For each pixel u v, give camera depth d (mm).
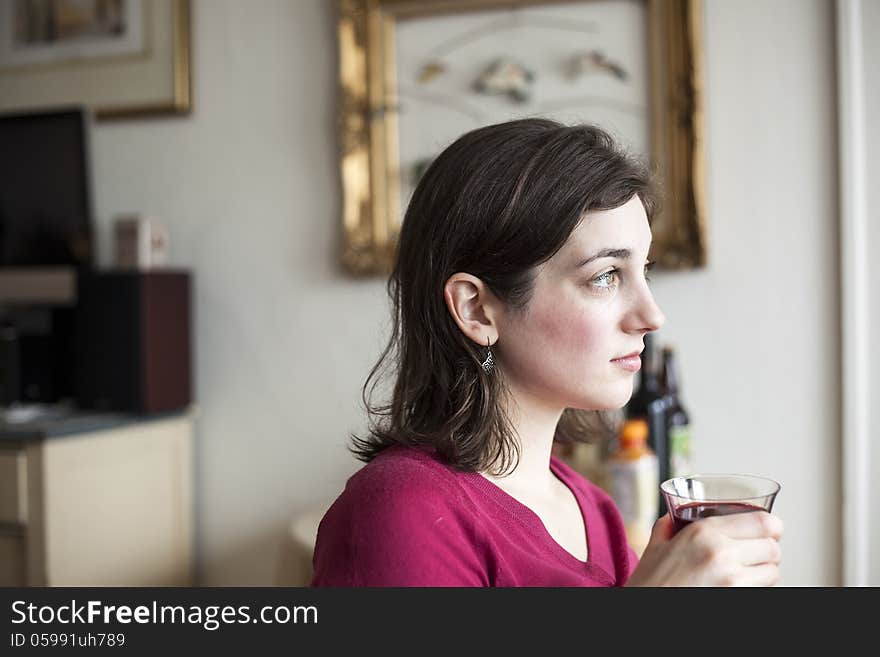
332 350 2521
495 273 820
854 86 2066
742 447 2191
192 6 2639
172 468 2537
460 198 836
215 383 2633
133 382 2408
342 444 2510
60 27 2740
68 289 2723
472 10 2355
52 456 2148
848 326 2078
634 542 1438
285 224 2561
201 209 2639
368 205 2428
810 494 2145
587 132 842
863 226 2078
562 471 986
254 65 2582
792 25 2141
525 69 2312
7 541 2188
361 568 721
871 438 2105
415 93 2404
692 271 2219
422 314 875
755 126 2170
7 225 2578
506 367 851
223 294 2623
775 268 2162
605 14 2254
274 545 2586
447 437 821
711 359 2209
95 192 2740
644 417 1664
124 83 2678
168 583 2514
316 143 2529
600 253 793
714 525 690
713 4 2199
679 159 2178
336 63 2492
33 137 2518
